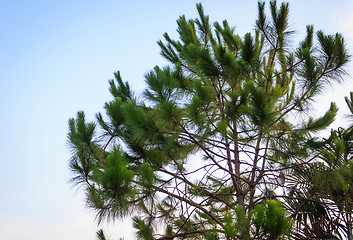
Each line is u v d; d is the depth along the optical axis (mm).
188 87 6309
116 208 4316
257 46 6031
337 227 6395
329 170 6320
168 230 6328
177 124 5398
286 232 3412
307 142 6871
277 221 3424
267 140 6832
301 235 6195
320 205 6598
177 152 6352
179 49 8023
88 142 5621
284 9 6223
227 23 8453
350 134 6855
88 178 5602
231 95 5691
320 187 6297
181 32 7969
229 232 3539
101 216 4516
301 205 6301
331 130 6973
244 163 6340
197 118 5191
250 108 5473
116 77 7418
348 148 6672
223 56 5852
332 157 6309
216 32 8367
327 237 6316
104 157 5961
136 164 6055
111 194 4281
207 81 6238
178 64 6391
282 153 6785
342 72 5996
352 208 6223
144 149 6020
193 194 6199
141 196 4949
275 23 6266
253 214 3586
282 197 6316
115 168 4266
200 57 5949
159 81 5395
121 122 5844
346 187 6062
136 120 5348
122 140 6051
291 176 6672
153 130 5441
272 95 6035
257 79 6285
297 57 6125
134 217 5852
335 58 5957
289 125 6926
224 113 5680
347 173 5996
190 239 5969
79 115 5836
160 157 5777
